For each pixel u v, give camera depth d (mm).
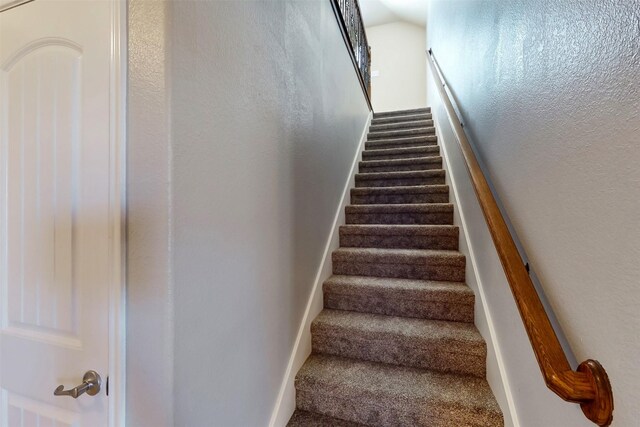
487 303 1388
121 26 719
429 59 3930
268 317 1169
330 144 2113
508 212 1125
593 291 625
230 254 918
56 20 791
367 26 6152
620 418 542
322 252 1875
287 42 1367
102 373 728
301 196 1533
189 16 748
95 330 737
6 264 850
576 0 685
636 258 513
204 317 800
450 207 2291
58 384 781
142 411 706
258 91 1096
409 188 2611
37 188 810
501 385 1162
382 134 3727
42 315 804
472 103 1730
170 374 687
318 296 1746
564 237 739
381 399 1266
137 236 707
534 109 909
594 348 619
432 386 1309
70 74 772
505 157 1165
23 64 834
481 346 1372
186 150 733
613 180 570
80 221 756
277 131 1257
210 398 824
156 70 689
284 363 1311
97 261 735
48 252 798
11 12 846
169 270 686
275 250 1235
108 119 724
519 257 918
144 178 701
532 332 720
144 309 701
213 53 842
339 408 1320
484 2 1474
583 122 664
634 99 518
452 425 1188
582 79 667
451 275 1851
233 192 935
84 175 751
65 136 776
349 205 2549
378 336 1507
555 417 781
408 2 5340
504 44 1178
